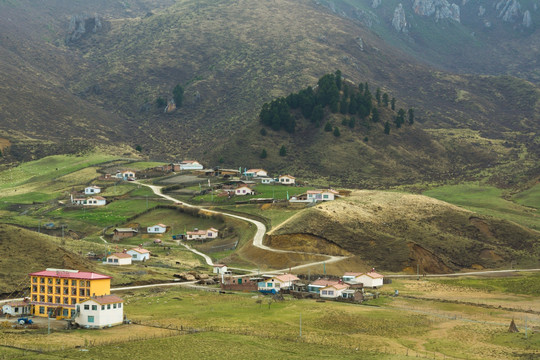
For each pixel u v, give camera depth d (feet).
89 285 401.90
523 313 469.57
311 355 342.85
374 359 339.36
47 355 317.63
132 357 323.37
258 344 359.87
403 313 461.37
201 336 370.94
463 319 447.83
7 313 412.77
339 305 483.92
